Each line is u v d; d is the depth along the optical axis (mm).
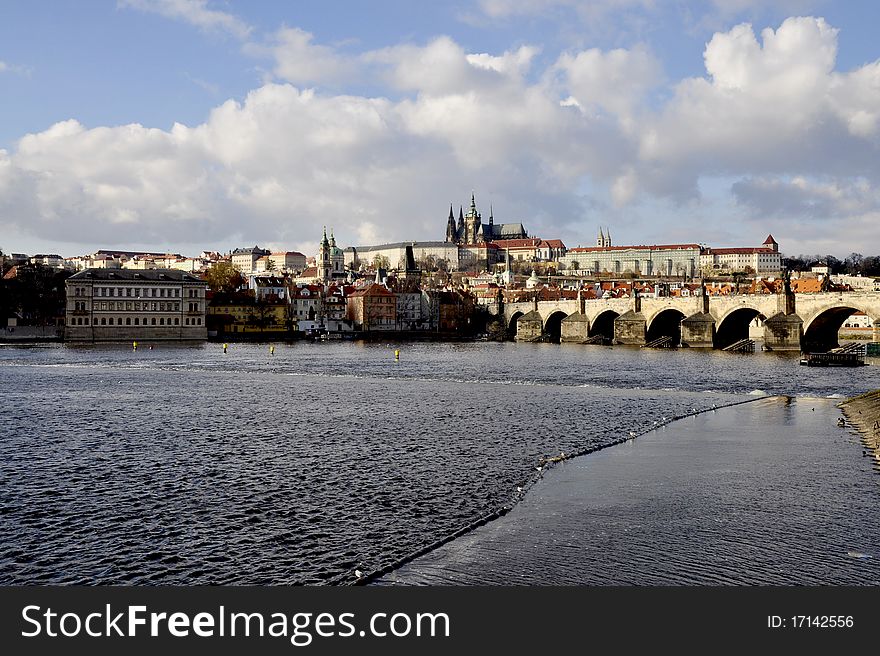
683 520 43781
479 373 150250
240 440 70000
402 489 51094
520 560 37781
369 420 83125
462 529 42281
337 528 42719
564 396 108188
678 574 36062
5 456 61938
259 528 42781
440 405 96812
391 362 182125
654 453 63812
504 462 60000
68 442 68562
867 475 54812
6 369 149625
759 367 166750
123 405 95062
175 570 37031
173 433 73812
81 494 49938
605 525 42969
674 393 113000
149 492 50438
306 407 94375
